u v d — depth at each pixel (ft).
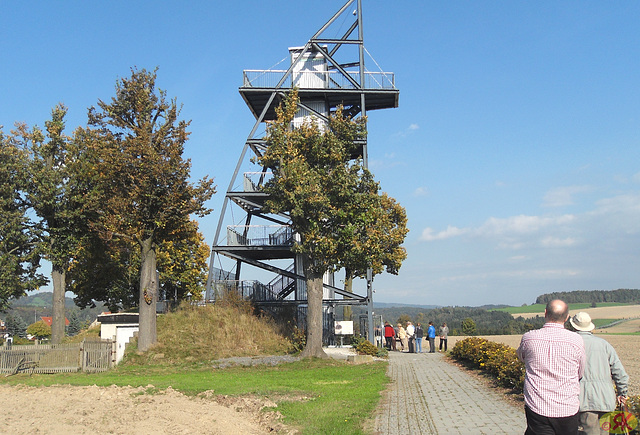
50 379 70.08
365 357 87.10
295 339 94.73
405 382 59.47
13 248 108.37
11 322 373.20
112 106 89.66
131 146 85.40
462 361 80.74
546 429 20.58
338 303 119.85
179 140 89.81
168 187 88.74
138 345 87.61
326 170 88.07
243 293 115.55
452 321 473.67
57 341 111.45
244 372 73.92
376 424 36.29
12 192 107.04
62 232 110.22
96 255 124.16
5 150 106.22
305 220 86.63
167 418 39.29
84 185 111.65
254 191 116.26
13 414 41.60
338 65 124.88
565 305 21.66
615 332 227.20
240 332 96.48
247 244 116.98
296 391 50.75
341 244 85.05
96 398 48.96
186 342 90.43
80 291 146.41
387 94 124.06
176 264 162.61
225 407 44.57
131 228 88.38
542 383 20.86
